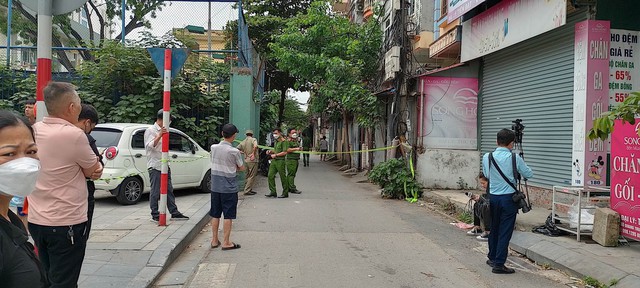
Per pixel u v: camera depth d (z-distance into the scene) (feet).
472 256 22.47
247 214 32.53
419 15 51.78
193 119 44.75
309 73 64.95
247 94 45.44
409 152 43.60
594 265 19.16
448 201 35.63
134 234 22.90
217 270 19.38
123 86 44.29
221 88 48.75
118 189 31.40
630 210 21.35
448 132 43.16
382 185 42.47
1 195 6.95
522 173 19.88
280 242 24.38
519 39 32.71
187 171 37.01
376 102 53.01
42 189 11.24
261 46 88.58
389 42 52.31
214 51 49.11
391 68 47.14
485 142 41.93
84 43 49.08
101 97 43.24
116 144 31.68
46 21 14.29
